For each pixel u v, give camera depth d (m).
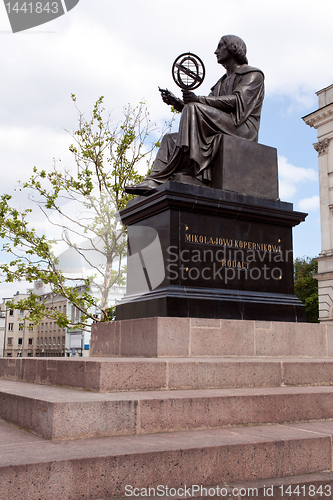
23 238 13.59
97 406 3.15
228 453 2.96
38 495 2.42
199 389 4.19
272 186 6.94
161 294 5.64
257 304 6.11
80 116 14.89
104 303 12.77
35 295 14.43
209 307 5.73
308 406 3.96
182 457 2.81
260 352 5.78
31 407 3.30
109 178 14.56
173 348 5.21
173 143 7.26
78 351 53.50
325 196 32.41
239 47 7.52
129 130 14.84
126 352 5.67
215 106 6.92
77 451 2.70
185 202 5.91
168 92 7.02
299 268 45.09
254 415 3.70
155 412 3.33
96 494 2.56
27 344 80.19
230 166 6.60
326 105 32.34
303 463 3.20
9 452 2.66
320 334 6.30
